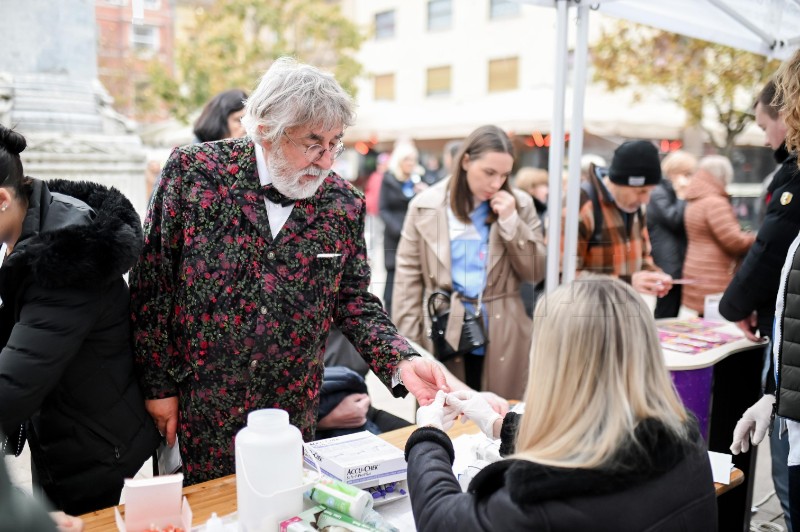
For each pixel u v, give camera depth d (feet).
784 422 6.24
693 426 3.82
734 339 8.86
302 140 5.10
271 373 5.56
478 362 8.56
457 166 8.29
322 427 7.20
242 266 5.41
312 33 50.55
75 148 15.31
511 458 3.64
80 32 16.30
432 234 8.37
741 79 25.11
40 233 4.88
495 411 5.55
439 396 4.99
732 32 9.68
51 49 16.02
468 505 3.66
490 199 8.25
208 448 5.59
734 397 8.91
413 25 53.42
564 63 8.15
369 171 49.55
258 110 5.14
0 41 15.65
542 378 3.73
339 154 5.52
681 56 27.14
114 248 4.83
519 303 8.38
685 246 11.51
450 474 4.07
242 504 4.23
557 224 8.41
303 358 5.67
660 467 3.44
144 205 16.31
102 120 16.58
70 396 5.28
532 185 14.02
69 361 4.95
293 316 5.54
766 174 23.95
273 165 5.25
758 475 10.98
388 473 4.87
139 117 50.37
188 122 36.11
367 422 7.70
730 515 8.30
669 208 11.53
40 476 5.49
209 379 5.48
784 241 7.47
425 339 8.56
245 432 4.27
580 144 8.42
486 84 43.39
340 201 5.80
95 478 5.46
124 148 15.93
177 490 4.25
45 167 15.05
